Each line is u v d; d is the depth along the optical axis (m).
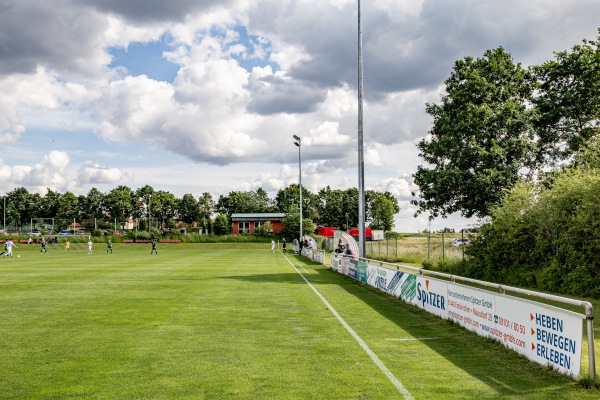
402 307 14.23
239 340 9.77
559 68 28.56
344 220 128.12
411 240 74.75
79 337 10.05
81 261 38.28
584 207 17.38
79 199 142.00
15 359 8.29
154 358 8.33
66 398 6.31
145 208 158.38
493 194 26.67
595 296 16.52
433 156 30.17
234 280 22.48
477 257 23.69
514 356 8.38
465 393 6.48
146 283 21.06
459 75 29.62
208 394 6.45
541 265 20.27
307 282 21.67
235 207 159.38
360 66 24.70
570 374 6.94
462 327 10.93
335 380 7.07
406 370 7.60
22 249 65.62
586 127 28.45
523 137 27.22
